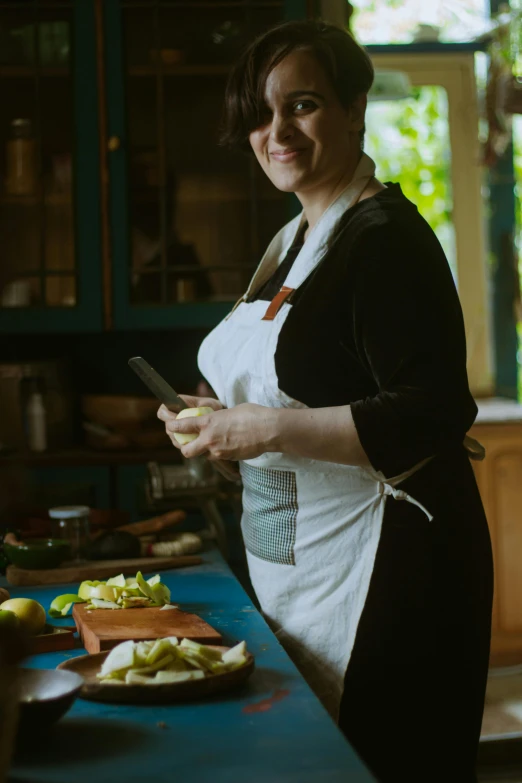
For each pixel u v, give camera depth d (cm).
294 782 86
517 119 344
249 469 155
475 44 340
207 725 100
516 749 258
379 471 133
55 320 275
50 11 271
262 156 155
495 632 303
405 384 130
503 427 298
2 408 272
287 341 142
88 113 273
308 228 165
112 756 93
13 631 78
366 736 138
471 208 347
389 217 138
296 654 146
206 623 132
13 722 76
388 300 132
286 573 147
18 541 185
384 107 343
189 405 164
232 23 275
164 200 277
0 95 272
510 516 300
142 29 273
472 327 349
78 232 275
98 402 274
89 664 115
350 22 311
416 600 137
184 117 277
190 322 279
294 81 144
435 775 139
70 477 266
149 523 201
